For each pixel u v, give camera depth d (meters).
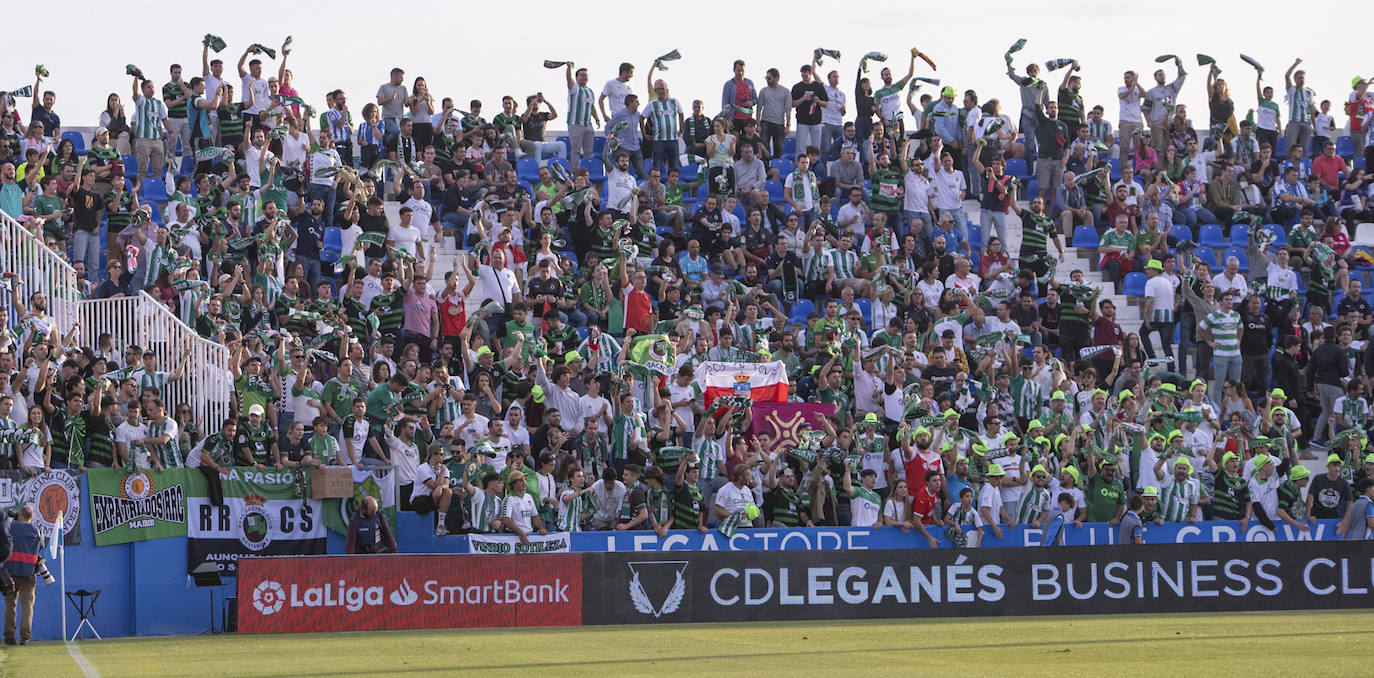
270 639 58.38
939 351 85.56
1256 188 110.69
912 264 97.94
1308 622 61.94
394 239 88.75
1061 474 77.19
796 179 100.31
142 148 94.31
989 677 43.19
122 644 57.22
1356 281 98.25
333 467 70.12
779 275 94.88
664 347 80.56
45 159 87.69
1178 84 114.75
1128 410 82.56
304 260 85.62
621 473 75.19
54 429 65.06
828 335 85.06
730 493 73.19
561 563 63.69
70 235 84.31
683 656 49.78
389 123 102.00
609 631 60.22
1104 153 114.69
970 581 66.75
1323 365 91.88
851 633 58.25
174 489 66.88
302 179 91.50
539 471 72.56
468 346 79.62
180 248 79.00
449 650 52.41
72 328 69.81
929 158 103.12
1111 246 103.56
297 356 74.12
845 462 76.62
